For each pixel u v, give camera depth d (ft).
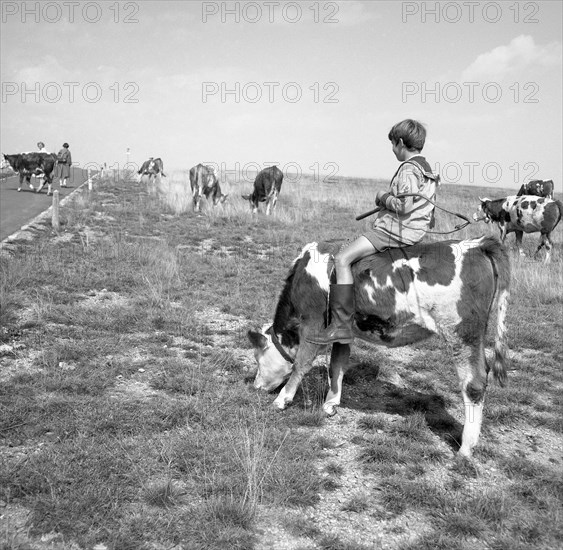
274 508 12.85
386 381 21.43
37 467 13.37
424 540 11.99
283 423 16.97
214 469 13.99
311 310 16.96
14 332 23.34
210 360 22.11
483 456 15.90
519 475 15.05
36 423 15.78
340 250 16.88
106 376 19.56
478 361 15.58
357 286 16.02
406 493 13.58
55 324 25.07
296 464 14.42
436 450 15.90
